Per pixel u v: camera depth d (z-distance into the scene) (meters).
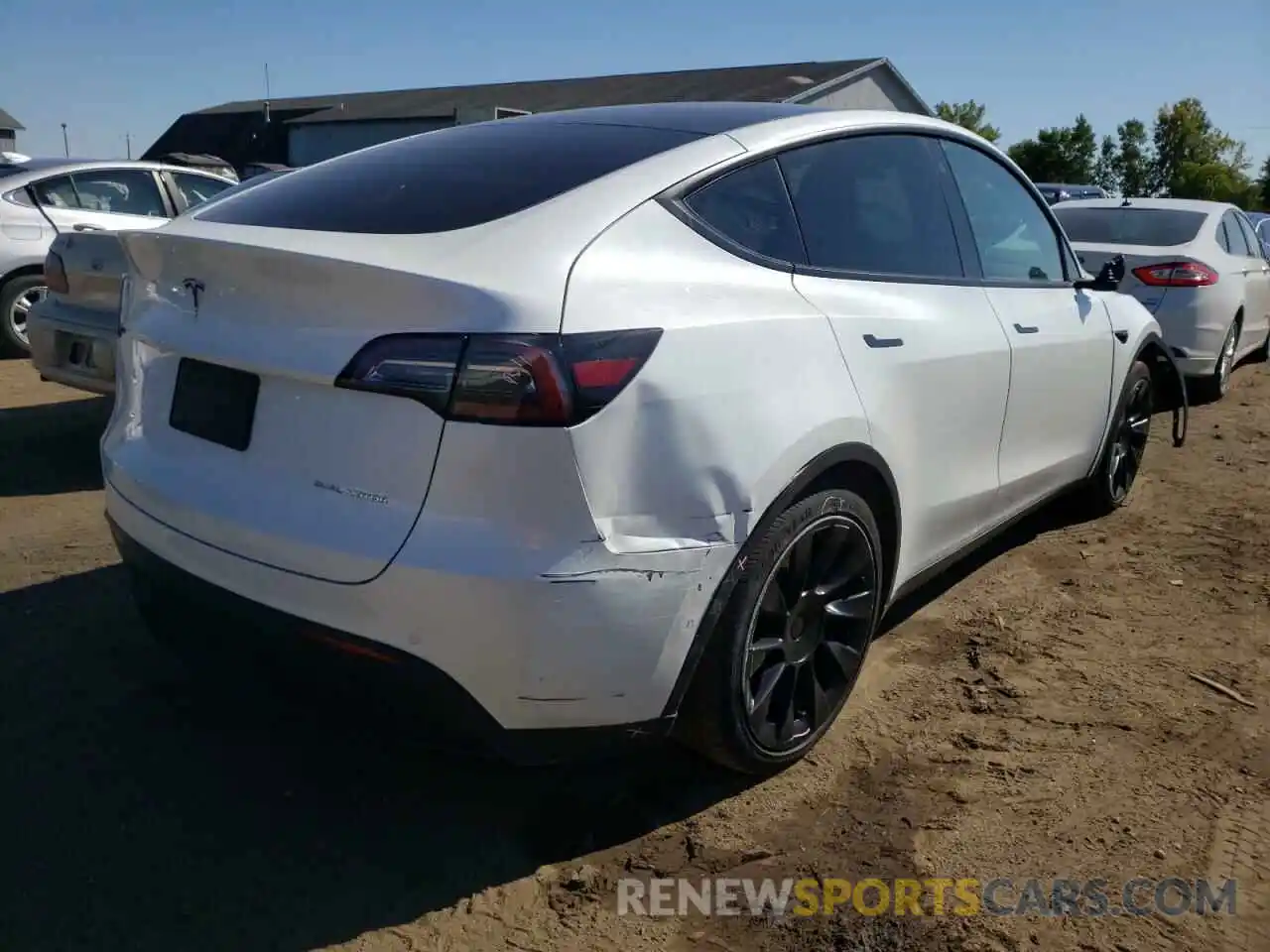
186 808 2.79
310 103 47.19
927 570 3.56
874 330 3.02
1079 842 2.73
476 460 2.22
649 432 2.36
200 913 2.43
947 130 3.81
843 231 3.17
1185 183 62.16
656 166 2.79
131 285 3.03
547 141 3.05
